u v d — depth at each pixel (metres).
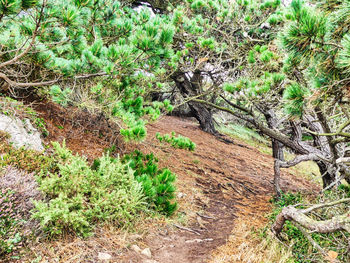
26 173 3.13
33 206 2.99
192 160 9.45
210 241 4.26
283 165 6.80
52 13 3.08
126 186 4.09
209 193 6.98
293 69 3.12
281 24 6.34
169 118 17.97
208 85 10.34
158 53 4.17
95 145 6.18
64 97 4.46
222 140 16.19
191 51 7.51
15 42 3.56
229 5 7.62
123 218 3.72
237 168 10.75
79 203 3.31
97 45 4.10
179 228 4.51
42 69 4.24
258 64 5.55
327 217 4.70
